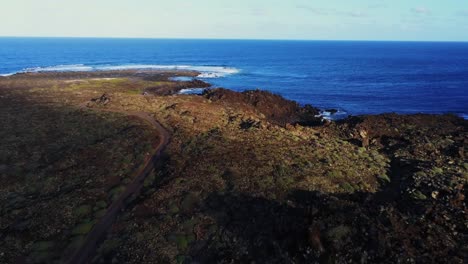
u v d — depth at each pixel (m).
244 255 21.94
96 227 24.97
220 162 34.19
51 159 35.22
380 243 20.56
